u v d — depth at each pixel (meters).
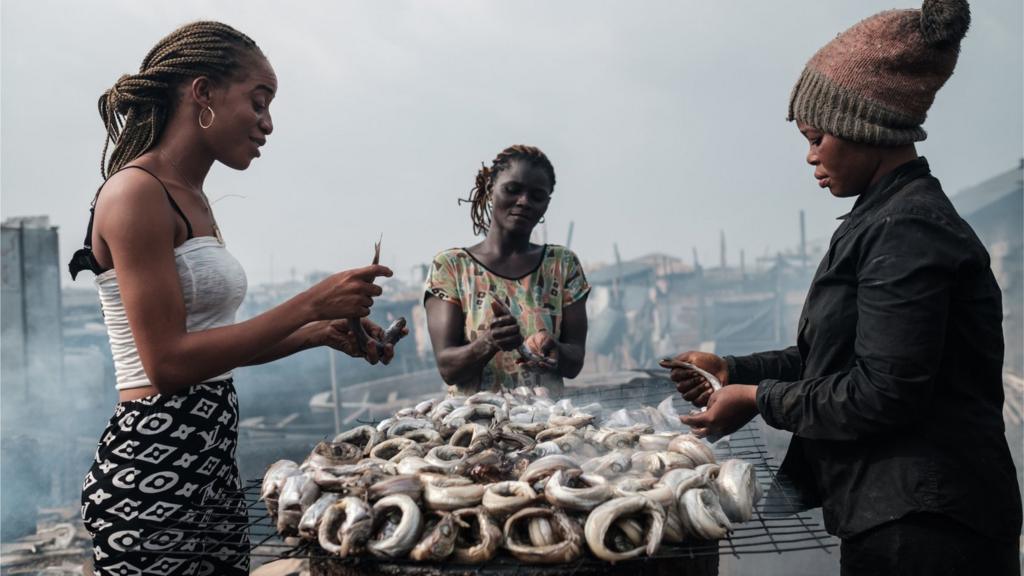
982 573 1.80
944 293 1.73
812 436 1.88
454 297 3.51
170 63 2.13
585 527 1.66
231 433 2.26
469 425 2.31
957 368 1.83
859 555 1.89
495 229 3.58
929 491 1.78
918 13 1.83
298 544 1.90
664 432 2.45
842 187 2.00
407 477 1.83
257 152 2.30
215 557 2.19
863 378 1.77
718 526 1.75
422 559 1.67
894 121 1.85
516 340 3.18
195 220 2.18
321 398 16.70
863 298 1.82
